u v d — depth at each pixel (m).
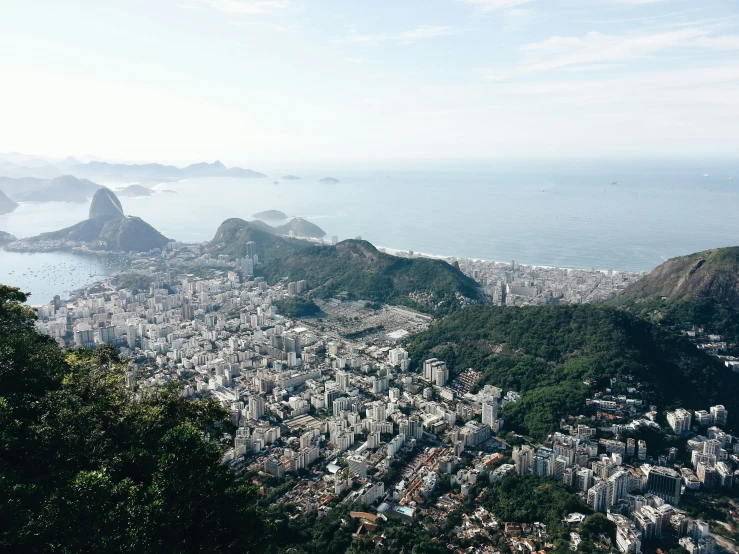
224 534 40.91
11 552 34.34
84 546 33.59
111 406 53.75
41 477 44.03
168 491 38.12
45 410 52.41
